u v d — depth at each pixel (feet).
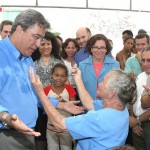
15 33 4.85
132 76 4.88
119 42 20.20
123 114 4.87
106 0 19.88
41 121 8.74
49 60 9.59
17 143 5.05
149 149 6.19
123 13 20.16
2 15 18.95
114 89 4.73
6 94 4.78
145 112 7.30
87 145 4.86
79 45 11.94
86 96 6.05
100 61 8.73
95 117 4.65
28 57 5.25
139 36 10.32
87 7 19.65
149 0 20.40
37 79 4.92
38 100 5.60
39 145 8.95
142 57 7.63
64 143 8.80
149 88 6.39
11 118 4.21
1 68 4.72
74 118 4.76
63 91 9.10
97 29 19.90
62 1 19.34
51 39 9.74
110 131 4.68
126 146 4.46
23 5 19.12
